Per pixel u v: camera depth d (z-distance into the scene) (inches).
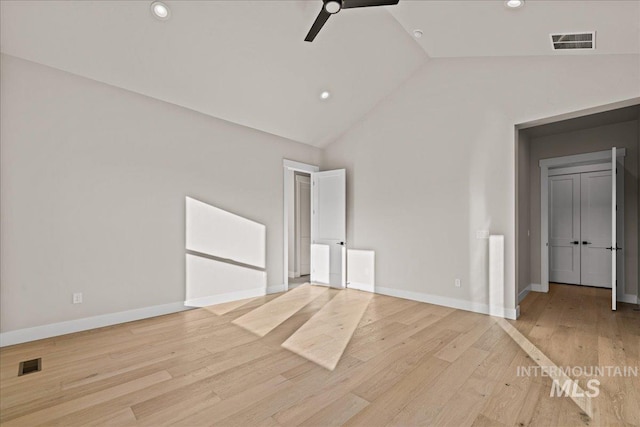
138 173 147.6
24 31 110.5
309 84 170.4
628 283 180.4
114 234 140.4
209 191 173.3
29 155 120.3
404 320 147.3
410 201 187.8
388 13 137.8
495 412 77.0
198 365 101.4
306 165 226.7
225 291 180.2
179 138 161.8
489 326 138.4
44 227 123.3
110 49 123.7
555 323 142.3
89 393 85.0
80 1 106.4
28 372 96.5
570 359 105.3
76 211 130.6
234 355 109.0
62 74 127.6
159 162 154.5
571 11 99.7
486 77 158.7
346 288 218.8
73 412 76.7
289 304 175.9
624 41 111.9
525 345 117.2
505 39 132.6
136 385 89.2
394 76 183.8
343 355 109.0
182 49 131.3
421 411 77.5
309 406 79.5
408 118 189.3
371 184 207.8
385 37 153.4
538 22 111.8
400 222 192.4
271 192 204.2
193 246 166.6
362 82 181.2
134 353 110.3
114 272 140.3
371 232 207.2
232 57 141.4
